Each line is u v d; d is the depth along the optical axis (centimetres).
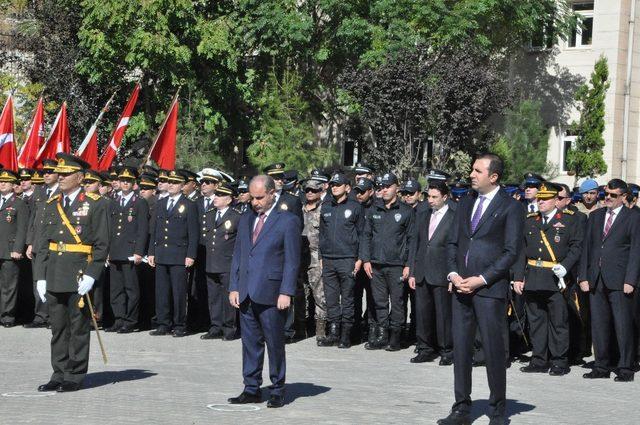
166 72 3553
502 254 995
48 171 1828
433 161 3212
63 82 3597
